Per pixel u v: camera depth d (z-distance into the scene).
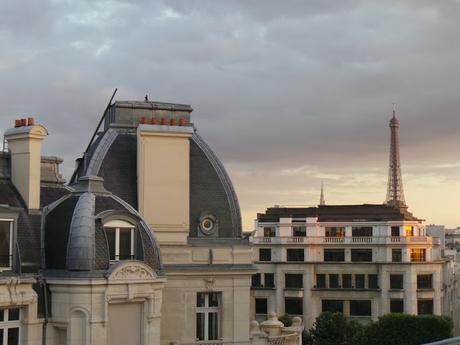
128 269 38.31
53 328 37.81
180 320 46.47
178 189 47.81
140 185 47.38
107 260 38.16
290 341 51.81
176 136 48.06
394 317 102.38
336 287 126.94
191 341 46.56
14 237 37.31
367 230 127.31
